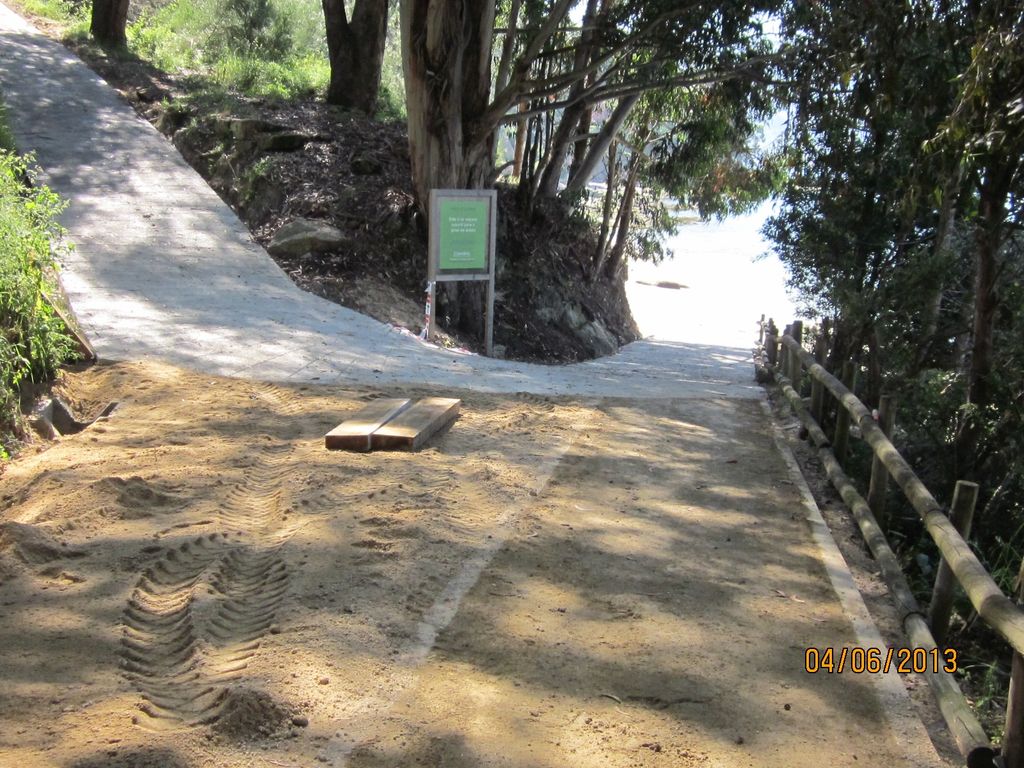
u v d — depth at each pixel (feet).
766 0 48.96
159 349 34.04
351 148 58.65
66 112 61.31
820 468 27.68
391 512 20.42
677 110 69.15
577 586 17.93
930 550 26.43
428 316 45.01
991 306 29.60
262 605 16.02
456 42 49.85
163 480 21.81
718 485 24.93
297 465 23.26
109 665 13.92
